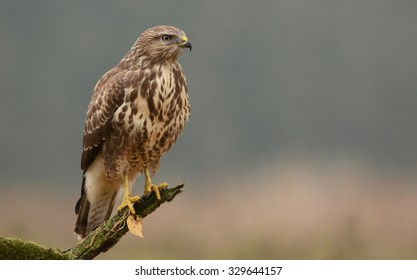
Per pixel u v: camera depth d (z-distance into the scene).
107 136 8.91
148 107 8.74
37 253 6.78
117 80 8.80
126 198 8.09
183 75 9.01
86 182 9.29
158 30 8.82
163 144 9.00
